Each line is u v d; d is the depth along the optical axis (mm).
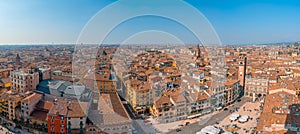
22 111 57906
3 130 57844
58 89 66938
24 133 55500
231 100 79875
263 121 47375
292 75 108125
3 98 63031
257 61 148500
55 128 50094
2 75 99500
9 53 194250
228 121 63281
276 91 72312
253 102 83000
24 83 72938
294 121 44125
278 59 160500
